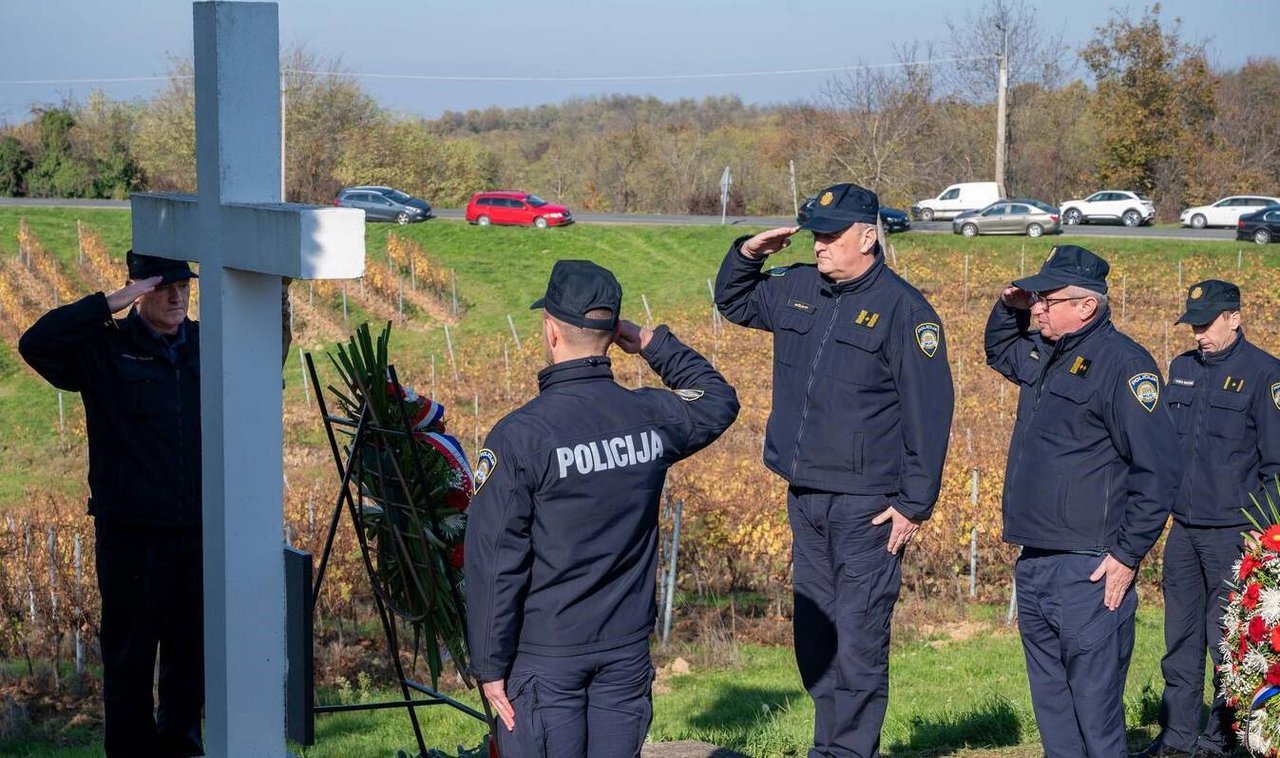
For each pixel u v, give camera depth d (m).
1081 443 4.09
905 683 8.81
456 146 67.38
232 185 3.27
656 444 3.12
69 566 11.51
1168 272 34.47
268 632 3.45
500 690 3.01
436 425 3.69
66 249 39.44
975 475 13.09
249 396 3.36
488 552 2.95
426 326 35.50
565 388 3.07
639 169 66.75
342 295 36.03
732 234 41.88
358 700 9.34
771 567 13.12
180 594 4.20
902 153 45.38
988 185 44.09
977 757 5.23
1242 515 5.05
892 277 3.99
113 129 61.53
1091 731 4.12
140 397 4.07
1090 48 53.91
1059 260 4.11
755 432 20.58
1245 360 5.13
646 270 39.50
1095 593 4.10
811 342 4.03
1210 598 5.13
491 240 41.41
